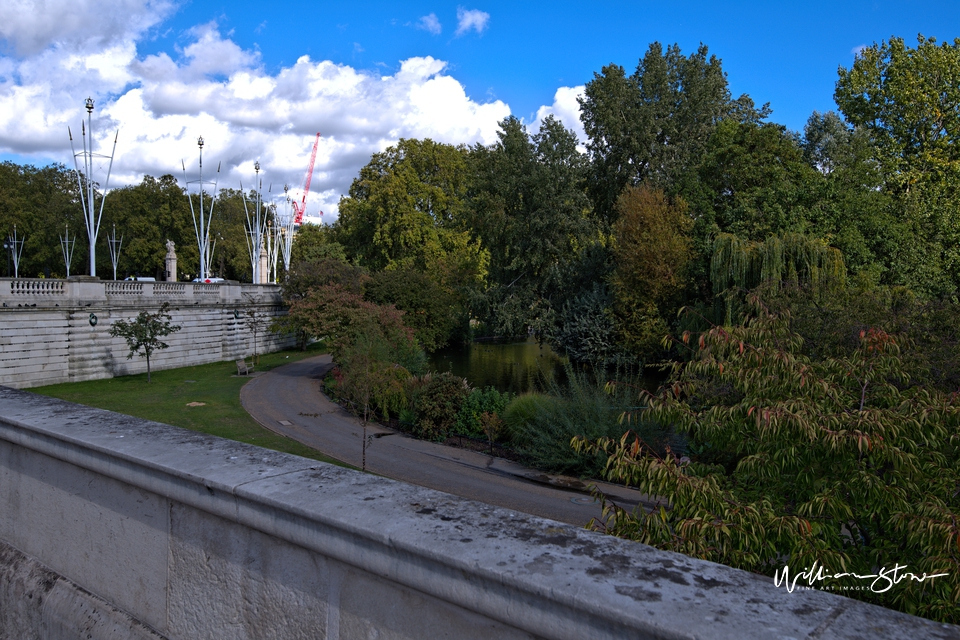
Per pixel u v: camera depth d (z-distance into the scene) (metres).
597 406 21.03
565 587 1.55
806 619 1.43
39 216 76.38
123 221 79.25
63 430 3.04
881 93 42.62
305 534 2.07
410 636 1.89
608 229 55.38
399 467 21.98
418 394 27.14
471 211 57.31
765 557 4.70
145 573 2.73
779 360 5.57
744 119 57.94
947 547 3.89
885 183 42.34
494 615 1.66
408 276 49.69
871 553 4.76
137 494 2.74
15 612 3.17
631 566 1.69
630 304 44.09
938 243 39.03
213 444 2.83
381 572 1.88
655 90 55.72
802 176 39.00
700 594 1.54
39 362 35.81
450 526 1.93
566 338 47.19
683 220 42.59
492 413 25.73
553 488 19.84
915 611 3.96
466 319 65.62
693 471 5.87
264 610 2.29
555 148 53.47
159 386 37.53
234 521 2.31
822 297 15.66
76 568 3.08
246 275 98.12
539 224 52.38
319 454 23.34
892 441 4.92
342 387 32.72
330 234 99.62
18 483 3.42
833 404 5.55
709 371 6.05
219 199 98.06
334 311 37.16
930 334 11.20
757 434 5.50
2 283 33.84
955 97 40.62
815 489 5.14
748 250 33.88
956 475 5.18
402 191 65.56
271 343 57.59
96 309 38.81
